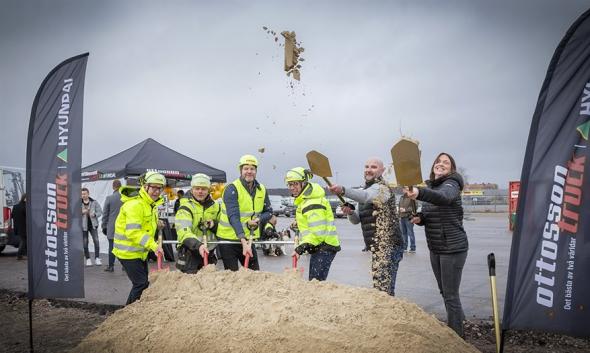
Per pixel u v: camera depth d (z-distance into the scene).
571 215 4.08
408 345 3.91
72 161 5.75
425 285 9.40
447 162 5.26
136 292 6.08
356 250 16.14
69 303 8.04
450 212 5.04
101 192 15.46
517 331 6.00
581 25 4.09
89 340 4.84
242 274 5.15
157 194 6.07
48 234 5.79
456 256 5.06
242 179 6.44
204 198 6.67
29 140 5.83
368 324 4.11
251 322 4.31
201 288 5.16
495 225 29.81
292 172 5.80
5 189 15.64
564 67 4.16
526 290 4.25
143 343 4.54
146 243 5.91
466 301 7.95
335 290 4.64
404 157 4.27
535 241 4.22
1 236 15.45
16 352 5.64
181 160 14.08
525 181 4.27
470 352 4.21
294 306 4.34
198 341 4.32
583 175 4.05
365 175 5.68
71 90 5.79
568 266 4.09
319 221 5.75
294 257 5.73
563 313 4.11
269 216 6.71
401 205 6.11
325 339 3.98
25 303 8.24
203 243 6.24
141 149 13.77
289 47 5.43
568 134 4.13
